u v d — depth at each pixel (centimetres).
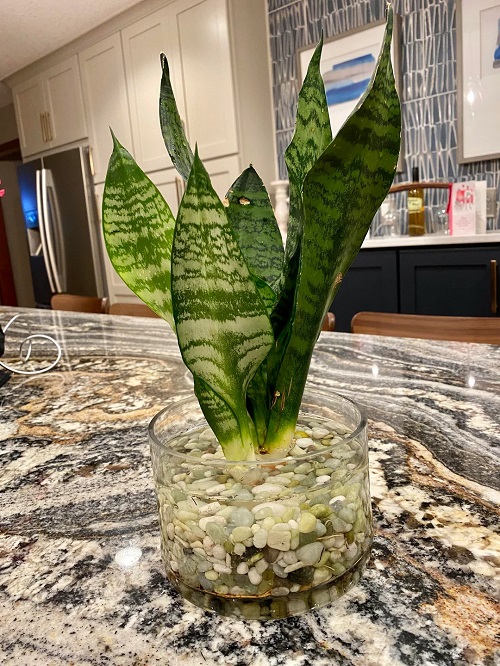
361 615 32
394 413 68
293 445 38
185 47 319
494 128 258
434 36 270
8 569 40
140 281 36
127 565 39
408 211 274
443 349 99
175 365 105
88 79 381
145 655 30
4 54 393
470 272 218
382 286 243
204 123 323
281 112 330
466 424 62
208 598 33
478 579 35
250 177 39
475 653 28
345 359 97
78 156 382
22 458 62
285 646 30
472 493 46
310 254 29
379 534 41
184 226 27
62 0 315
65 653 30
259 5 320
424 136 282
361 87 291
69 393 90
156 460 35
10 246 620
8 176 612
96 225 391
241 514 31
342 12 296
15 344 138
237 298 29
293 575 31
